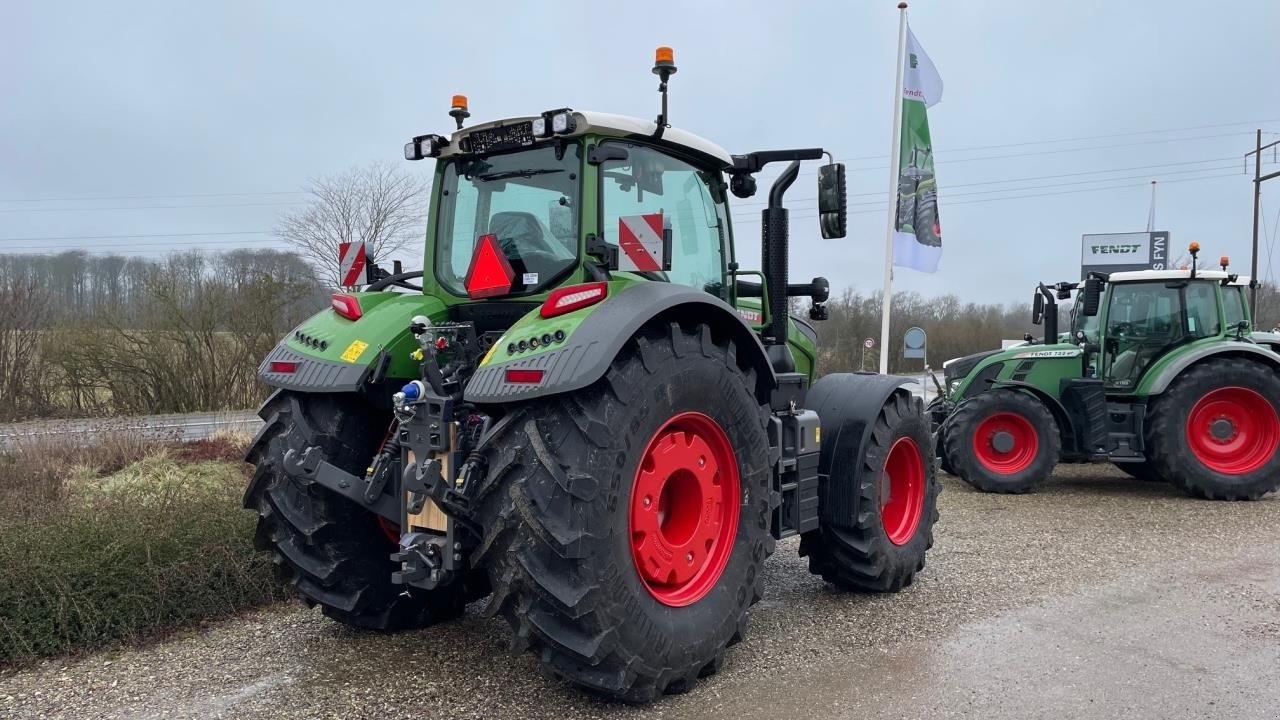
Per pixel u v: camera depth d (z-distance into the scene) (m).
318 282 18.50
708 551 3.41
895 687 3.27
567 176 3.43
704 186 4.13
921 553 4.70
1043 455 7.80
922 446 4.80
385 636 3.85
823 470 4.34
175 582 4.02
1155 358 7.92
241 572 4.21
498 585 2.80
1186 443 7.50
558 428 2.83
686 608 3.20
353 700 3.13
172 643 3.80
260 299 16.16
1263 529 6.12
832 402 4.48
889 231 11.02
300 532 3.46
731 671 3.44
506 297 3.54
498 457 2.83
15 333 14.56
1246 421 7.56
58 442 8.52
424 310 3.64
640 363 3.00
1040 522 6.42
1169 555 5.30
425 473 2.94
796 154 4.39
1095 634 3.86
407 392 3.07
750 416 3.49
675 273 3.83
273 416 3.67
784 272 4.39
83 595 3.78
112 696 3.21
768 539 3.62
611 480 2.82
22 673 3.46
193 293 15.85
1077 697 3.18
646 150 3.71
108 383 15.06
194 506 4.84
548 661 2.86
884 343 11.05
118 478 7.51
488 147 3.61
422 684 3.28
